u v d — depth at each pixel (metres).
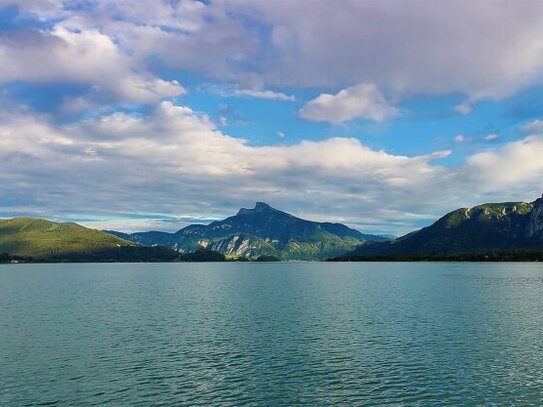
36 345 64.94
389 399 43.16
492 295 129.62
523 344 64.00
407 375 50.00
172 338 69.25
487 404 41.84
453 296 127.44
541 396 43.69
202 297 131.38
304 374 50.59
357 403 42.22
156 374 50.75
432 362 54.91
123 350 61.53
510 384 46.97
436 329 75.31
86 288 168.50
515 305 106.19
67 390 45.97
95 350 61.62
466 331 73.50
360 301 116.38
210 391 45.41
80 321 85.69
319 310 99.25
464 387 46.16
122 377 49.78
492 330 74.31
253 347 62.94
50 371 52.16
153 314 94.69
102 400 43.25
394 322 82.25
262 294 139.50
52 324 82.38
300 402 42.59
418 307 103.06
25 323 83.62
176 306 109.00
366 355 58.25
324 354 58.91
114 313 96.44
